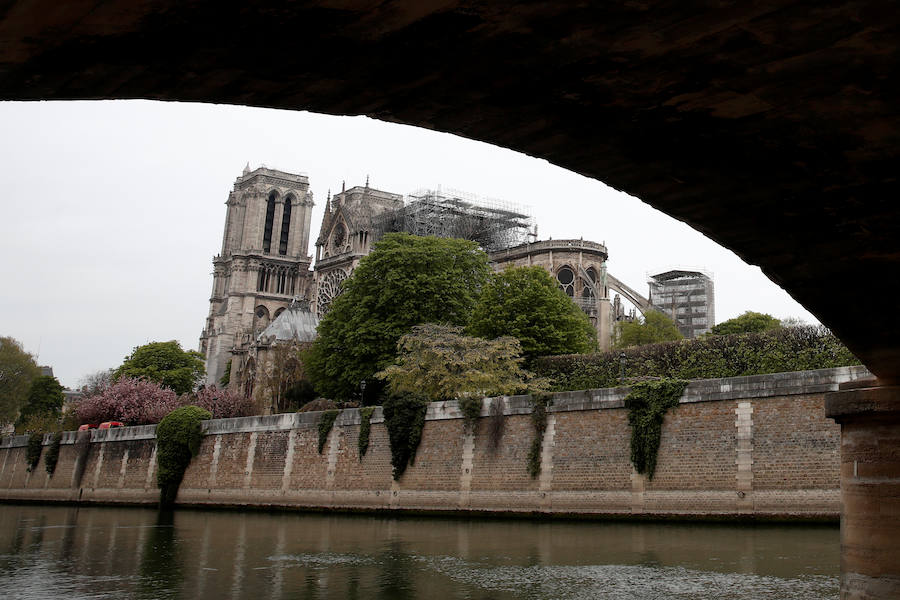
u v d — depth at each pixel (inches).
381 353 2847.0
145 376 4697.3
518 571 1103.6
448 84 319.6
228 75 295.9
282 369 3917.3
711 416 1510.8
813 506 1365.7
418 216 4943.4
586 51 296.2
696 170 412.8
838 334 598.5
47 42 249.8
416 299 2893.7
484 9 262.5
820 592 875.4
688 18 274.2
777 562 1061.8
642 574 1032.2
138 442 2893.7
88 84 286.4
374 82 314.7
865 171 398.0
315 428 2279.8
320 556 1320.1
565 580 1020.5
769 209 451.5
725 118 355.6
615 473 1621.6
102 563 1304.1
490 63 303.0
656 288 6087.6
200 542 1576.0
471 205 5083.7
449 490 1900.8
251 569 1205.7
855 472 623.8
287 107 336.5
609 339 4040.4
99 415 3816.4
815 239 480.4
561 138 382.9
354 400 2960.1
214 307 7234.3
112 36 253.0
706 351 2016.5
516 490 1775.3
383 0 251.9
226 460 2527.1
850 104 338.6
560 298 2856.8
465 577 1076.5
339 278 5093.5
